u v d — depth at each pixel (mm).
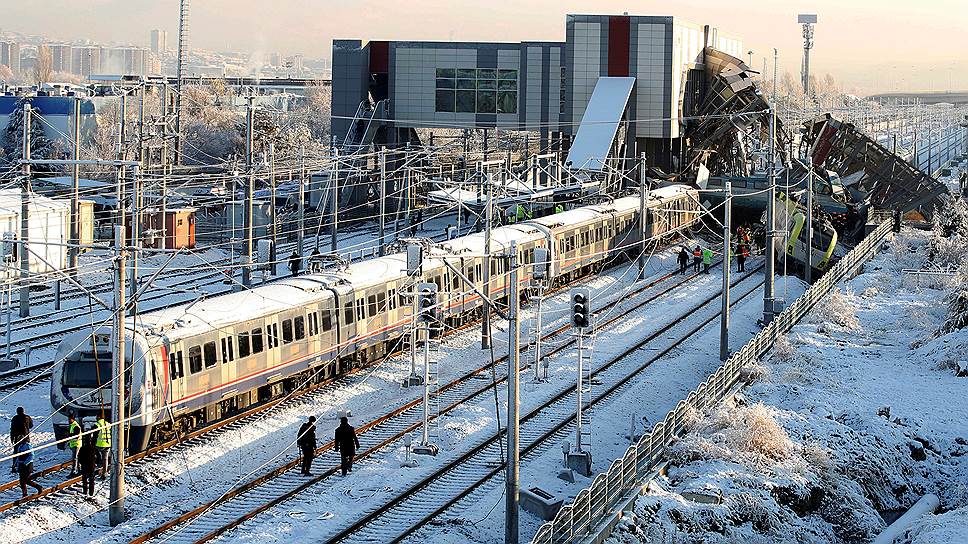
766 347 47438
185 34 101375
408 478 31094
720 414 35375
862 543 32469
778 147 90375
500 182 72250
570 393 41188
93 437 31031
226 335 35312
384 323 44250
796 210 70688
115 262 27312
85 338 32156
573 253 63406
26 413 36188
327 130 172750
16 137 114438
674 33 89500
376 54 97750
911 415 40750
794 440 36031
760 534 30031
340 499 29422
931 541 30469
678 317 55656
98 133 119750
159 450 32688
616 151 87562
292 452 33281
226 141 126438
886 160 89438
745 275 69188
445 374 43188
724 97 93000
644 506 28688
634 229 72375
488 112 96375
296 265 60750
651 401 41188
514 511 26344
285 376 38281
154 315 34062
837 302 55656
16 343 45625
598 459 34281
